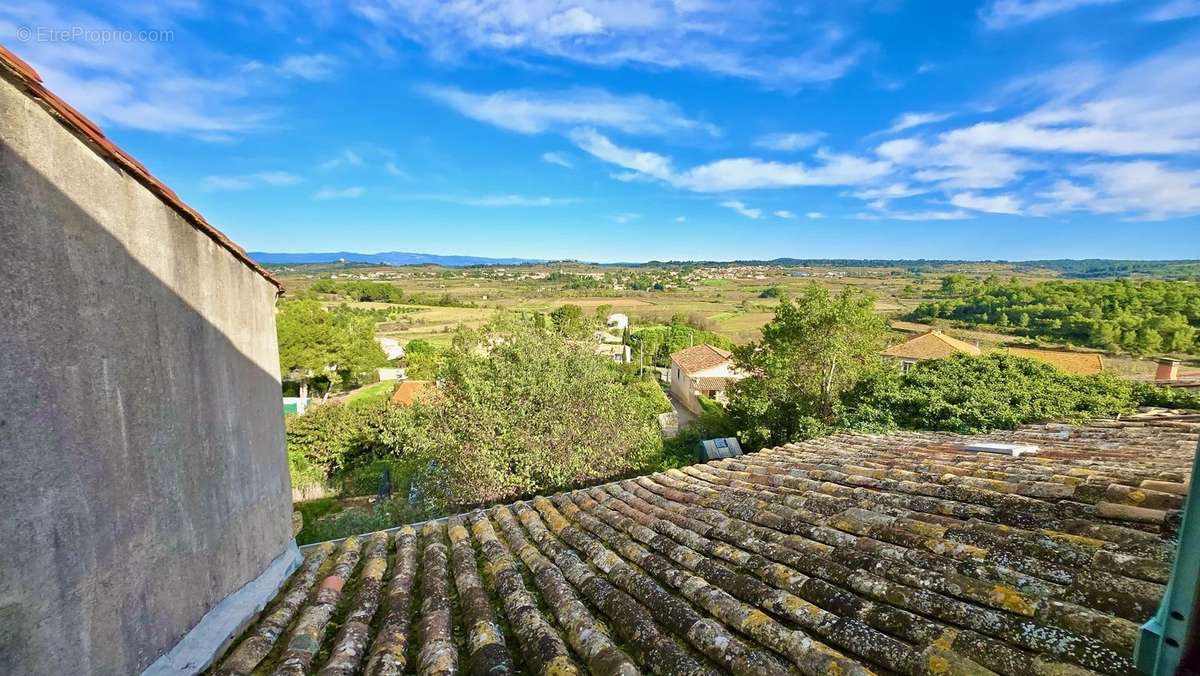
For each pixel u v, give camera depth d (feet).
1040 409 38.14
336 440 70.18
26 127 6.44
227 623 10.32
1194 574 4.08
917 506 12.64
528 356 44.06
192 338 9.96
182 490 9.53
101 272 7.66
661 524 14.39
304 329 112.37
